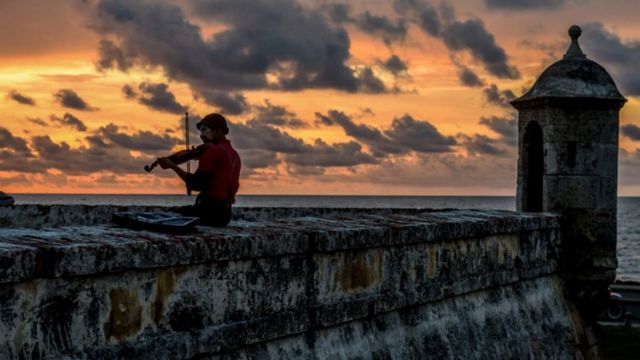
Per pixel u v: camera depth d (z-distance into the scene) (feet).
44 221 35.01
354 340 23.30
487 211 35.83
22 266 14.85
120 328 16.78
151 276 17.43
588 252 37.04
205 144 22.84
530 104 38.42
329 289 22.52
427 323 26.63
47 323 15.40
